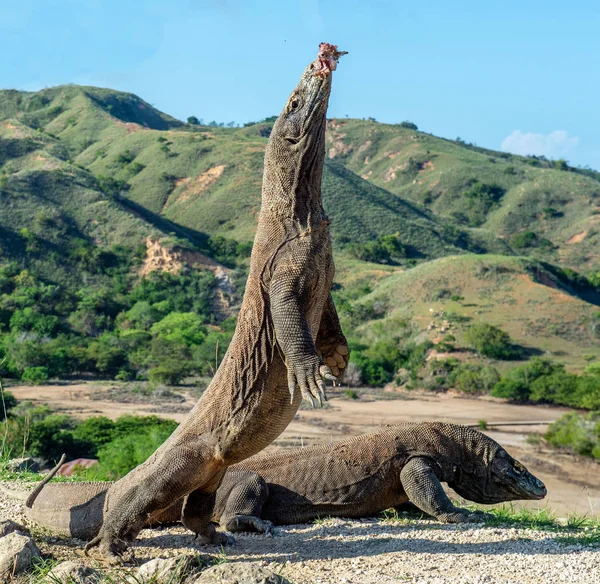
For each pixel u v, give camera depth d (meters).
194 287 111.25
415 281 102.19
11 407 51.03
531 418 61.28
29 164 138.00
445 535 7.75
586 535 7.70
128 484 6.78
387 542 7.39
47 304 103.81
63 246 116.50
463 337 85.19
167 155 156.38
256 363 6.44
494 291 97.81
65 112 198.00
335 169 160.00
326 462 9.32
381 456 9.28
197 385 76.50
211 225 133.75
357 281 116.31
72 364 82.50
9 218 118.94
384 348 84.50
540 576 6.09
